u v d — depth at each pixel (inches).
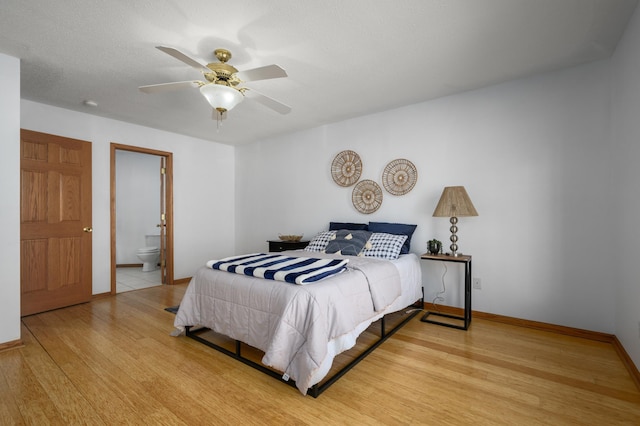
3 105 92.6
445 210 113.6
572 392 70.2
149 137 172.7
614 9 73.7
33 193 125.0
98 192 151.6
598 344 96.0
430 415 62.4
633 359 78.2
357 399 68.1
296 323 73.1
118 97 127.0
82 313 127.0
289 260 104.3
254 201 207.9
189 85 87.3
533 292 111.1
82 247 140.7
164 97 126.9
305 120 160.7
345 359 86.4
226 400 67.7
